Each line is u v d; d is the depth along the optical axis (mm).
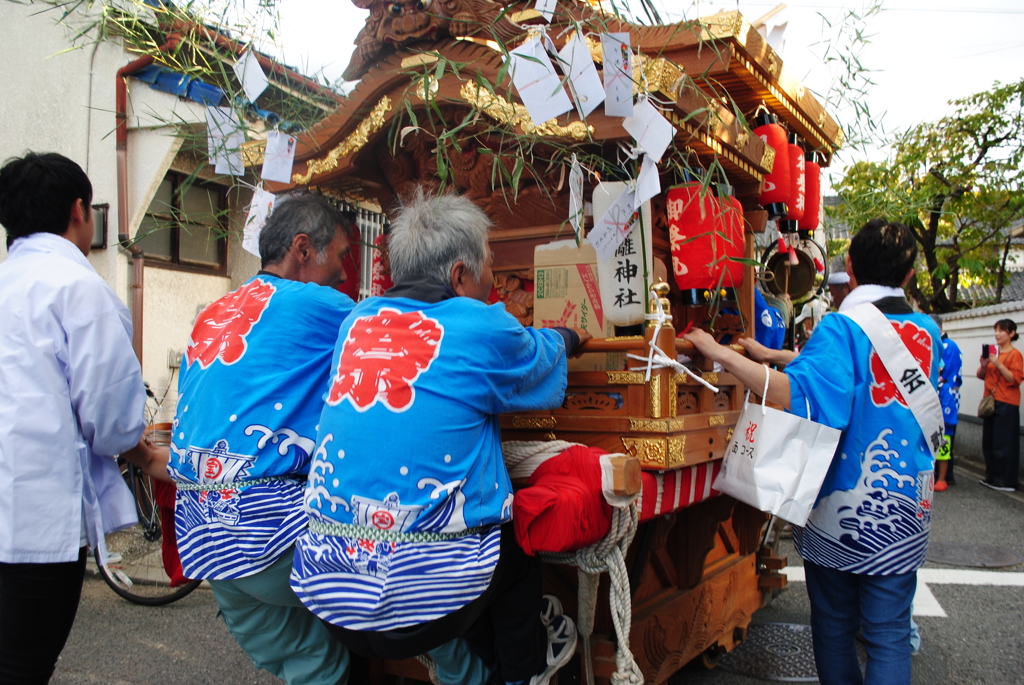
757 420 2156
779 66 2830
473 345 1706
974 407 11133
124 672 3344
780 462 2102
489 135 2414
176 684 3213
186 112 5141
